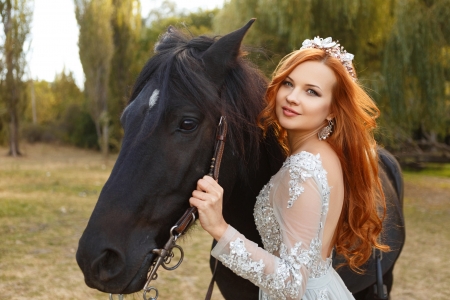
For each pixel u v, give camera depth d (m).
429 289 3.88
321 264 1.31
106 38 19.47
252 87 1.37
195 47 1.37
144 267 1.21
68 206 7.35
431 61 8.16
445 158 14.25
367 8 8.75
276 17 9.11
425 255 5.00
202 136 1.25
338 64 1.26
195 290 3.69
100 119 19.02
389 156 2.69
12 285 3.68
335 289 1.34
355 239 1.42
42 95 37.66
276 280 1.14
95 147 26.59
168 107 1.22
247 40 9.59
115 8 20.59
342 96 1.29
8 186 9.71
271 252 1.33
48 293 3.53
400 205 2.39
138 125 1.24
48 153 23.22
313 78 1.25
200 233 5.91
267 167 1.56
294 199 1.20
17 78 20.03
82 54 19.62
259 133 1.43
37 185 10.03
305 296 1.29
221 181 1.33
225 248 1.18
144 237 1.21
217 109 1.25
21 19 19.73
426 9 8.26
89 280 1.15
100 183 10.83
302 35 8.77
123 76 21.02
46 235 5.38
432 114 8.41
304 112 1.26
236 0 10.12
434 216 7.43
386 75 8.45
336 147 1.32
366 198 1.35
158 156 1.21
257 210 1.36
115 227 1.17
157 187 1.21
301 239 1.18
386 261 2.05
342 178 1.30
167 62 1.28
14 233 5.41
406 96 8.54
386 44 8.55
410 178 13.37
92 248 1.14
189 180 1.25
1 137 21.08
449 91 9.43
